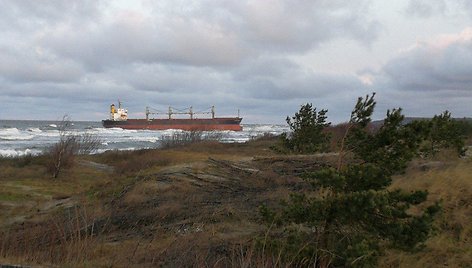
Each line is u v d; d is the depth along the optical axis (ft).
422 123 23.02
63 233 25.73
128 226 37.17
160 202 44.96
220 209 38.09
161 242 29.40
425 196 21.81
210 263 22.93
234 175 57.82
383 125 23.62
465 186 30.58
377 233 21.34
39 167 90.02
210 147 123.65
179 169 61.57
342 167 24.23
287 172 56.29
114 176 75.82
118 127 351.87
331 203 21.89
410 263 22.31
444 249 23.09
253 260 21.33
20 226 40.01
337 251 21.21
